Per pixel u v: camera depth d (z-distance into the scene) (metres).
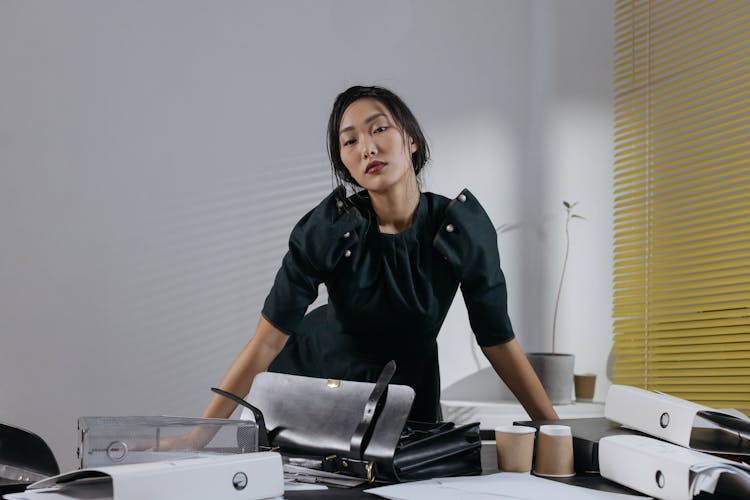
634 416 1.55
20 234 3.40
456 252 1.81
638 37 3.72
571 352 3.75
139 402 3.47
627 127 3.79
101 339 3.45
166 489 1.08
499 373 1.96
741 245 3.11
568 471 1.43
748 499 1.13
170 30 3.59
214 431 1.31
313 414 1.49
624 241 3.69
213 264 3.57
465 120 3.84
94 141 3.49
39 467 1.30
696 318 3.29
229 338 3.57
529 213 3.86
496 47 3.90
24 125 3.42
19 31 3.43
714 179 3.27
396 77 3.79
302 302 1.93
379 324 1.93
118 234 3.49
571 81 3.85
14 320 3.37
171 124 3.57
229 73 3.64
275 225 3.64
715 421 1.39
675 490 1.17
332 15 3.76
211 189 3.59
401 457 1.36
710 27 3.28
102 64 3.51
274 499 1.20
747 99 3.10
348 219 1.83
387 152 1.71
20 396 3.36
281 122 3.68
